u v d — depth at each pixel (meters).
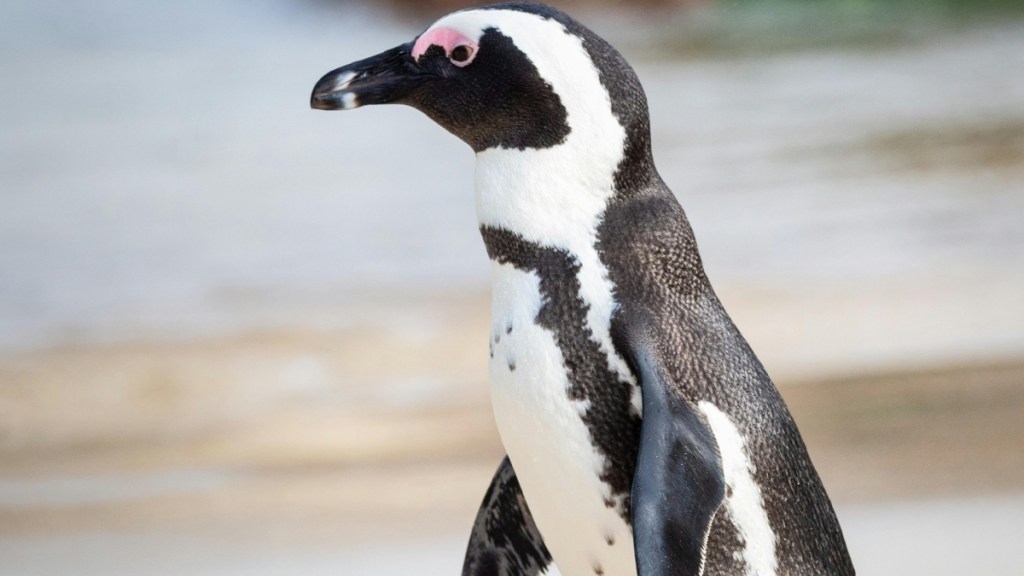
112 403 18.72
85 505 14.93
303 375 19.58
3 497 15.16
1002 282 22.86
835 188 30.31
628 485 6.58
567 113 6.70
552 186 6.71
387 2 63.12
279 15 62.69
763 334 20.89
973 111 38.34
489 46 6.80
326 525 13.97
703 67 48.81
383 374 19.61
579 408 6.58
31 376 19.81
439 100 6.98
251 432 17.31
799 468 6.84
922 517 13.50
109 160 35.47
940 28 53.91
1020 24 53.22
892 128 36.53
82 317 22.88
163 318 22.66
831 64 48.25
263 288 24.39
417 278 24.80
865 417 16.69
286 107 43.00
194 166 35.12
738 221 27.92
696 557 6.08
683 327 6.66
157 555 13.30
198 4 63.94
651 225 6.80
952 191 29.55
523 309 6.70
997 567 12.12
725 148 34.84
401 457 16.16
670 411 6.32
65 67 49.62
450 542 13.42
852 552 12.58
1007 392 17.34
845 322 21.08
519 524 7.62
